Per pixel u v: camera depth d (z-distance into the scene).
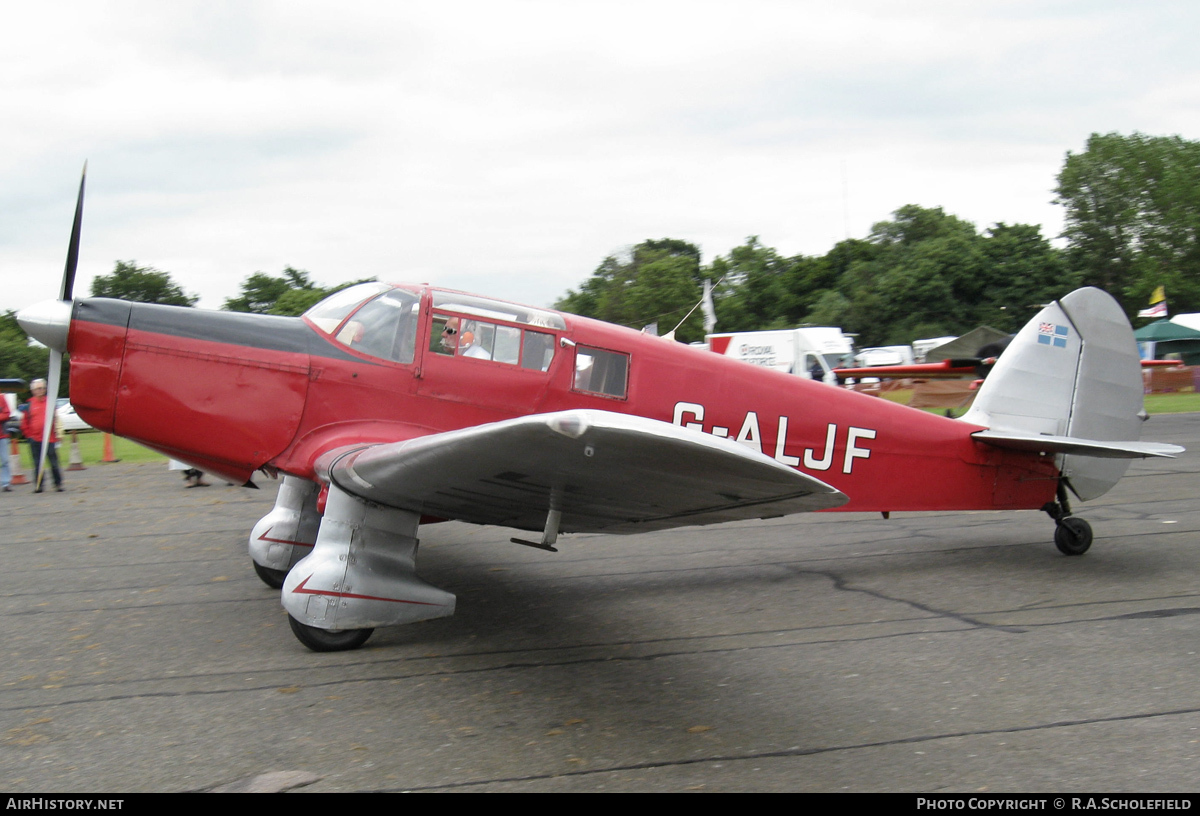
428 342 5.08
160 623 4.76
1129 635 4.46
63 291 5.09
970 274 48.34
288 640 4.46
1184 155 57.81
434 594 4.48
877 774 2.94
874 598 5.29
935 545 6.87
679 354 5.56
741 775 2.94
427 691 3.73
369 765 3.01
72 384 4.73
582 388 5.34
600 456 3.14
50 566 6.20
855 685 3.80
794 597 5.34
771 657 4.20
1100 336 6.67
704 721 3.41
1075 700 3.59
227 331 4.88
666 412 5.47
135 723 3.37
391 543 4.44
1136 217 57.97
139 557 6.51
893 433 6.02
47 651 4.28
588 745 3.18
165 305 4.96
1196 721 3.35
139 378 4.75
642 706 3.56
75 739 3.22
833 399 5.88
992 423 6.40
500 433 3.09
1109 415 6.66
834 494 3.16
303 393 4.90
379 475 3.95
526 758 3.07
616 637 4.53
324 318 5.15
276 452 4.89
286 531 5.42
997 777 2.90
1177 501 8.70
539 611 5.02
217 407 4.80
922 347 34.44
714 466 3.06
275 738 3.23
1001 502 6.36
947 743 3.19
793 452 5.77
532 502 4.08
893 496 6.06
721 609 5.07
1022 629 4.60
